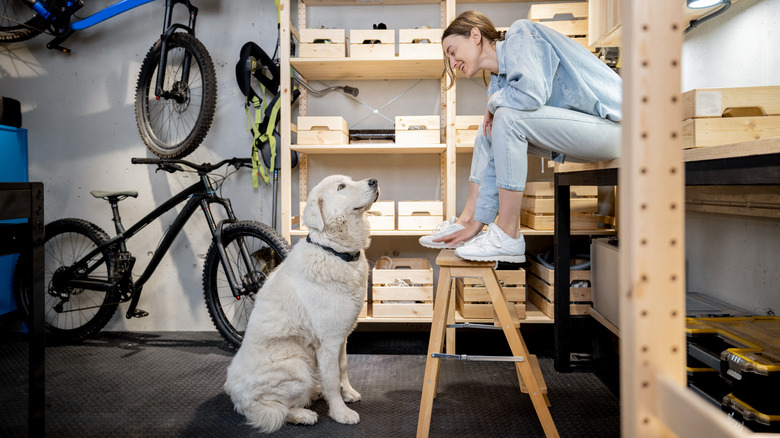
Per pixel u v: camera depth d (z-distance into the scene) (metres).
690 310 1.93
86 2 2.99
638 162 0.54
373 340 2.77
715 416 0.44
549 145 1.64
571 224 2.58
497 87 1.88
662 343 0.54
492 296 1.56
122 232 2.75
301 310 1.79
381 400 1.98
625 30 0.55
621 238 0.56
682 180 0.54
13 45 2.99
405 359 2.45
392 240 2.99
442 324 1.58
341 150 2.70
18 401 1.99
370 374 2.26
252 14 2.92
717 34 2.08
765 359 1.32
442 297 1.59
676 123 0.54
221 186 2.98
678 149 0.54
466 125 2.55
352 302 1.79
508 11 2.83
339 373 1.90
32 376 1.40
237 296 2.46
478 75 2.87
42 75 3.00
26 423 1.79
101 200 3.02
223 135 2.96
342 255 1.79
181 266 2.99
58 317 3.08
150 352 2.60
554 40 1.65
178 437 1.69
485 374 2.24
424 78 2.92
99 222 3.03
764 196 1.68
